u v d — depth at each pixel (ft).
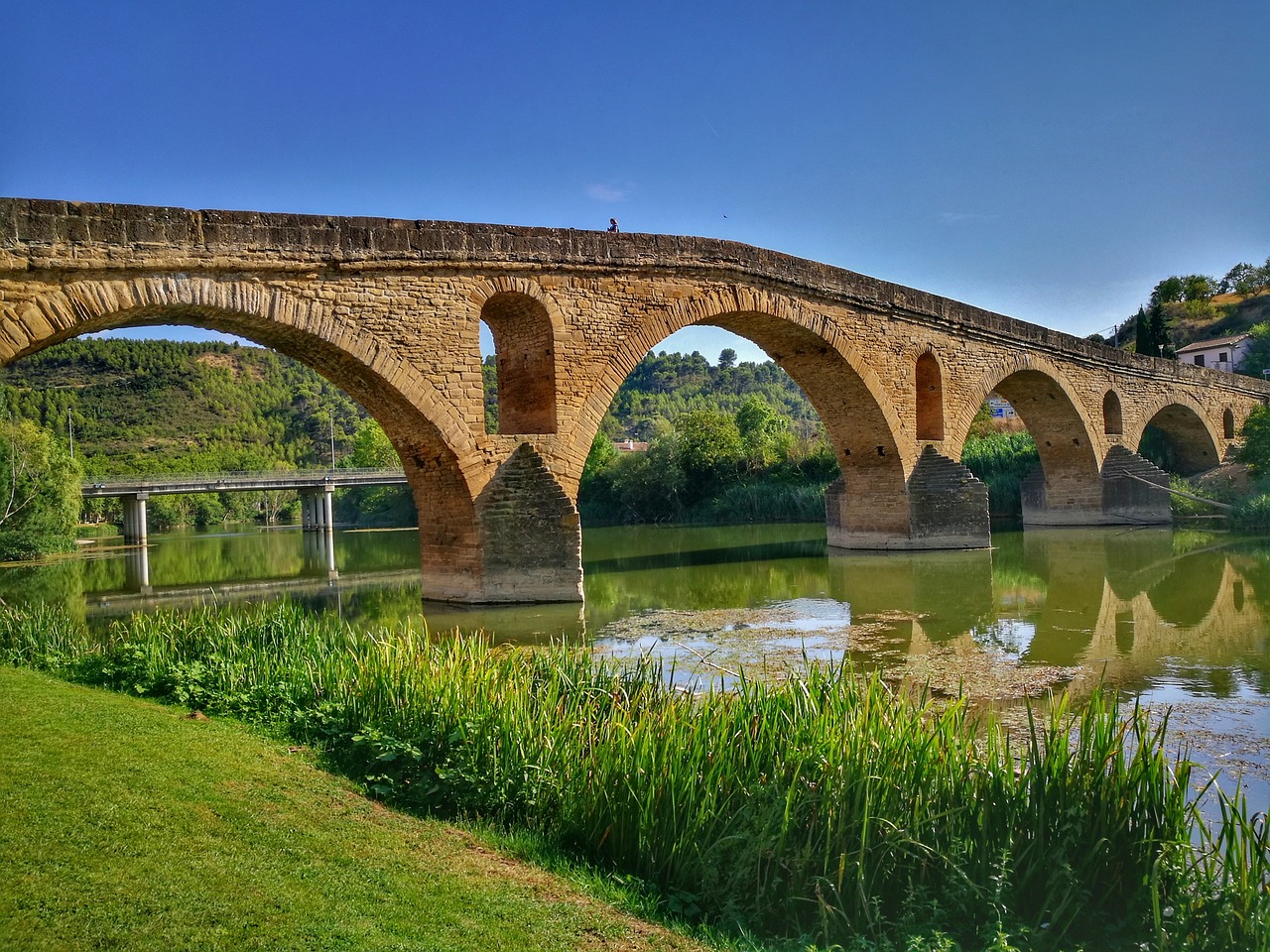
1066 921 18.99
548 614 63.10
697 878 20.62
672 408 497.05
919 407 102.27
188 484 182.29
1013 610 61.72
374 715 31.14
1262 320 269.64
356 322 59.16
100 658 42.70
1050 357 116.78
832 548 106.42
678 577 86.84
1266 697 38.22
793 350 91.25
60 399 362.12
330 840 21.88
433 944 17.03
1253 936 17.44
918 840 20.29
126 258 50.29
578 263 68.64
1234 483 132.57
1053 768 20.74
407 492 248.73
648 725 23.90
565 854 22.61
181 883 18.95
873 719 23.06
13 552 139.95
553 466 67.82
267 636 43.75
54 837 20.81
